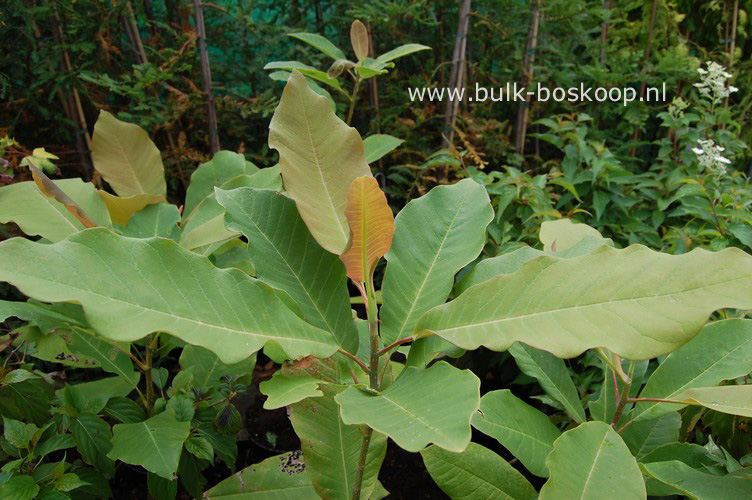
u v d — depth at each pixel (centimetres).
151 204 105
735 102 239
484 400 85
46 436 97
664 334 58
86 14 171
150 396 108
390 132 207
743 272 59
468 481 86
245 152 209
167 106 176
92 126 200
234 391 103
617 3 233
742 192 157
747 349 82
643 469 78
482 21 194
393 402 62
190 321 60
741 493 73
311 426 88
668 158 198
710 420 100
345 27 210
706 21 242
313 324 74
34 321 97
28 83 183
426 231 82
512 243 145
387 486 128
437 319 69
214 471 130
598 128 239
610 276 63
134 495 122
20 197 101
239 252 123
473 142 212
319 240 73
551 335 61
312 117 76
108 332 56
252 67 201
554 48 207
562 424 120
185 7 185
